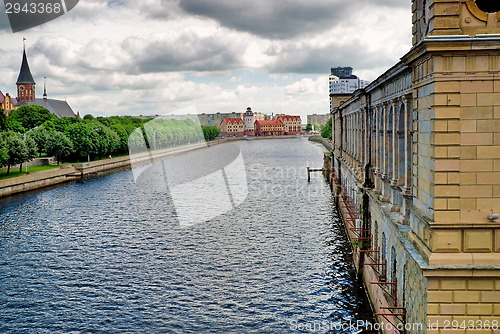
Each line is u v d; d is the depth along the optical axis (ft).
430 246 67.87
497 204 65.77
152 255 156.46
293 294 121.19
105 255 157.69
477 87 65.16
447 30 65.21
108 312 113.09
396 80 103.81
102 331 103.81
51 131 433.89
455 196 66.03
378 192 128.36
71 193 299.58
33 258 155.53
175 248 164.25
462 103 65.46
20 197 284.82
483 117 65.36
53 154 428.97
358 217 163.43
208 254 156.15
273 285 127.34
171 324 106.52
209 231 186.29
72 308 115.55
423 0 72.13
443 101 65.67
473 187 65.87
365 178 146.41
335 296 119.44
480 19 65.46
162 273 138.62
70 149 416.46
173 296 121.70
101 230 193.36
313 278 131.75
